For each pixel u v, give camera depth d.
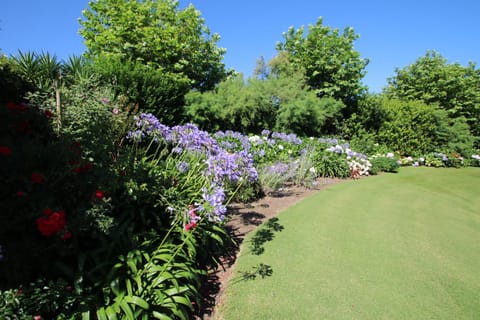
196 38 13.05
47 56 5.17
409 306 2.36
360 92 13.27
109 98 4.04
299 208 4.86
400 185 7.41
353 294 2.49
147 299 1.88
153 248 2.36
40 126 2.82
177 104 8.92
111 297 1.81
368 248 3.42
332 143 8.95
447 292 2.58
